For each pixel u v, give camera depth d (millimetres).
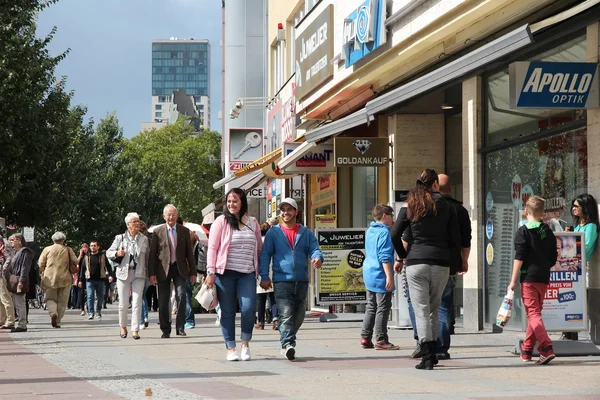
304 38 29797
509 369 11578
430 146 23609
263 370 11625
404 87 19125
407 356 13633
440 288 11898
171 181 120438
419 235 11883
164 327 18609
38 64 35594
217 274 13055
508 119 18359
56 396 8930
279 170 29469
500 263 18625
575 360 12711
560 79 14680
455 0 18234
